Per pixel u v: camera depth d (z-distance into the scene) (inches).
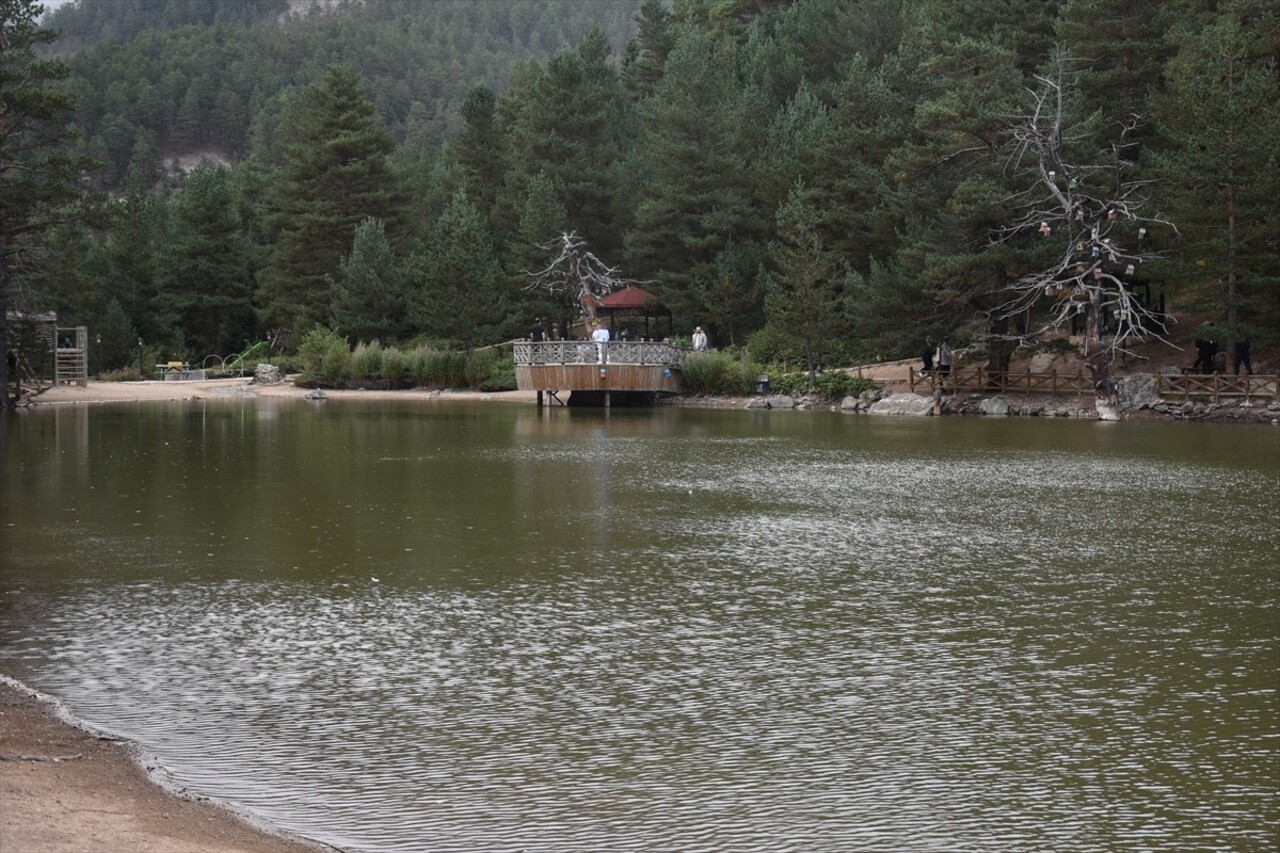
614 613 624.1
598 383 2336.4
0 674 510.9
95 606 634.2
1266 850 351.6
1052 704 479.2
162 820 344.5
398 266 3376.0
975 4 2711.6
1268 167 1883.6
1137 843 355.9
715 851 350.6
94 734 433.1
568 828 364.8
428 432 1743.4
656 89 3678.6
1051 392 2178.9
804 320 2397.9
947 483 1139.9
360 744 432.8
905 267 2180.1
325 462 1316.4
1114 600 655.1
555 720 459.2
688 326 3011.8
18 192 1978.3
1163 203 2071.9
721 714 466.9
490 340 3157.0
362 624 599.5
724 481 1154.7
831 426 1867.6
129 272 3801.7
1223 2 2463.1
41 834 311.3
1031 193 2139.5
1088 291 1990.7
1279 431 1732.3
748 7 4813.0
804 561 761.6
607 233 3452.3
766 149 3181.6
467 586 685.9
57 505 986.7
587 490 1089.4
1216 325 1950.1
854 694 491.5
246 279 3917.3
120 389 2797.7
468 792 390.9
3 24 2034.9
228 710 467.5
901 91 2610.7
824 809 379.6
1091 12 2255.2
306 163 3582.7
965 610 631.8
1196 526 893.8
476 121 3769.7
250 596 658.8
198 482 1136.2
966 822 370.6
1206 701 482.6
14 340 2236.7
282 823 362.9
